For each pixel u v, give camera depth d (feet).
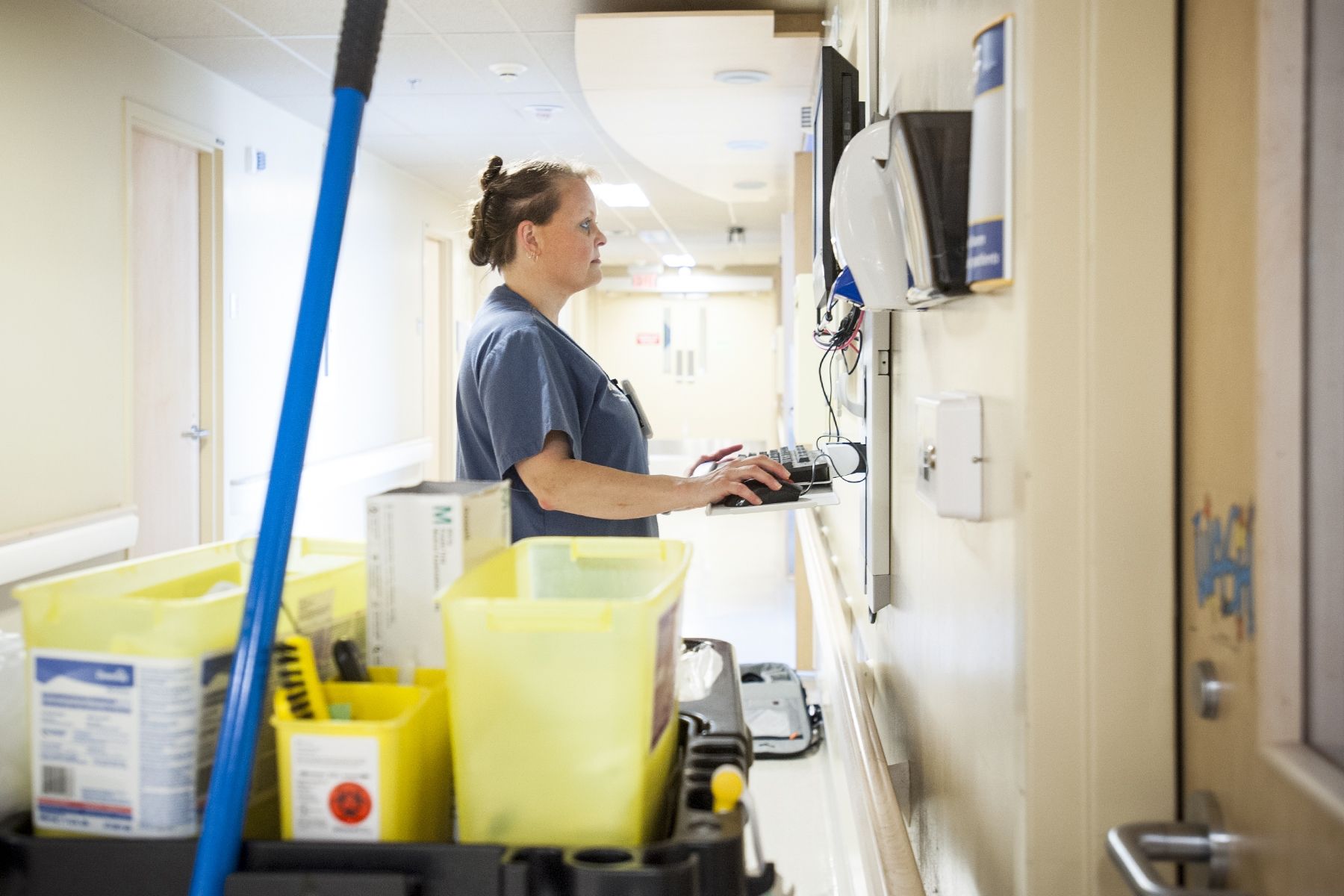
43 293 12.41
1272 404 2.17
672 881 2.28
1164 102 2.69
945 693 4.06
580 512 5.71
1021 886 2.83
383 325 24.35
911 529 4.95
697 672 3.67
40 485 12.42
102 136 13.50
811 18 12.62
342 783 2.50
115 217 13.79
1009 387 2.93
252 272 17.79
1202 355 2.56
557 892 2.38
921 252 3.30
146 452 15.10
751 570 22.56
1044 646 2.77
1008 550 2.97
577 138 21.42
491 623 2.56
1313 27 2.11
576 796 2.56
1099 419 2.73
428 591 2.97
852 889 5.07
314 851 2.42
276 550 2.55
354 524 23.04
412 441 26.25
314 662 2.86
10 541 11.69
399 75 16.65
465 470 6.31
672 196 28.96
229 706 2.46
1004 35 2.85
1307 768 2.04
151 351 15.19
